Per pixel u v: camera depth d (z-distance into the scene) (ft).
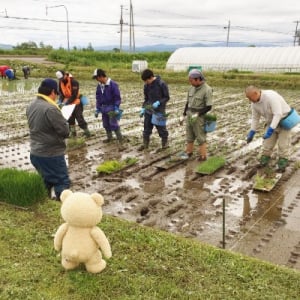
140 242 14.30
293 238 16.35
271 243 15.94
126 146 30.94
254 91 22.86
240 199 20.47
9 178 17.46
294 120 23.24
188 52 126.31
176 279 12.04
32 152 18.25
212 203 19.95
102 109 30.89
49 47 210.18
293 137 33.99
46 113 17.26
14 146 31.04
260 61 111.86
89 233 11.48
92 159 27.50
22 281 11.79
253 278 12.16
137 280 11.89
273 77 78.69
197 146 30.83
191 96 26.40
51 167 18.37
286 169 25.16
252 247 15.62
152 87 28.27
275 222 17.83
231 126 38.81
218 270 12.57
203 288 11.63
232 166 25.88
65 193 11.54
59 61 135.54
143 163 26.45
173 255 13.44
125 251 13.66
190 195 21.01
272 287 11.71
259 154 28.63
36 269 12.46
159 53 166.71
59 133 17.53
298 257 14.85
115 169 24.57
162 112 28.71
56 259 13.02
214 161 25.57
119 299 11.04
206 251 13.70
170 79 81.15
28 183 17.06
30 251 13.58
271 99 22.68
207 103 25.76
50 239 14.47
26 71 92.12
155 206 19.54
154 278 12.07
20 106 50.47
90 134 33.96
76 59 139.85
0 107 49.60
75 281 11.73
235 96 61.82
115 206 19.52
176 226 17.40
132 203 19.89
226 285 11.78
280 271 12.57
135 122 40.47
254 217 18.34
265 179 22.65
